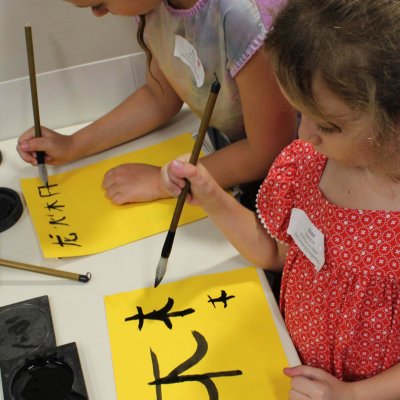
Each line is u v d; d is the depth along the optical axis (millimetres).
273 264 807
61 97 1072
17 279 780
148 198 874
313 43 499
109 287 759
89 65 1051
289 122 850
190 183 730
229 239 789
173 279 760
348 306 672
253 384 641
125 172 906
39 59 1022
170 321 707
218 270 769
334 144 557
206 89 896
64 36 1006
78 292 757
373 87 484
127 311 722
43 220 863
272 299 726
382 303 660
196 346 678
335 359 706
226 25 781
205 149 996
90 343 695
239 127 949
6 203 903
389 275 646
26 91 1045
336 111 515
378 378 672
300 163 729
